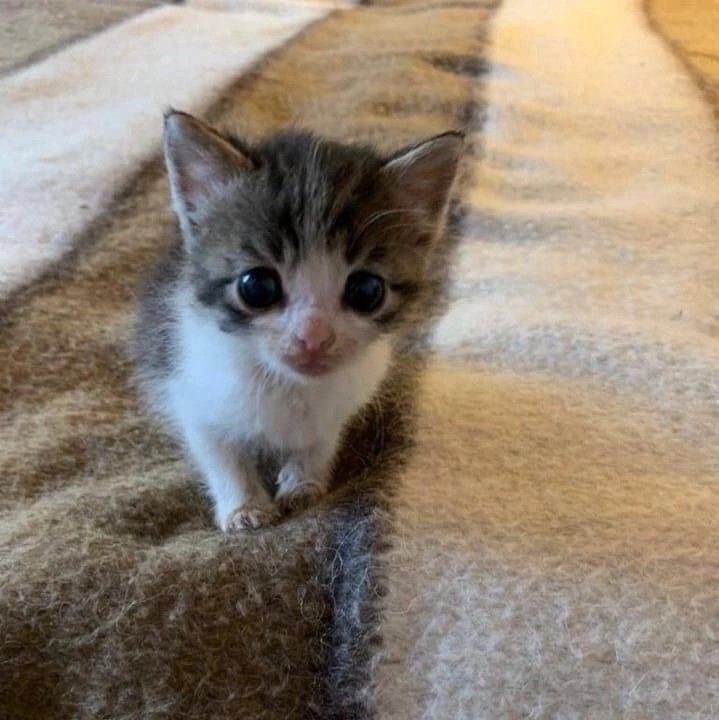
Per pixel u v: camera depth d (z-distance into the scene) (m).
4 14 0.46
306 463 0.22
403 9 0.53
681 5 0.51
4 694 0.17
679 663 0.17
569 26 0.47
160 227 0.30
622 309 0.27
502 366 0.25
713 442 0.22
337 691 0.17
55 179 0.32
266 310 0.20
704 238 0.30
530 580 0.18
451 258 0.30
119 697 0.17
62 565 0.18
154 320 0.23
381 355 0.22
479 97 0.39
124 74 0.40
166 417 0.23
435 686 0.17
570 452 0.22
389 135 0.36
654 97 0.39
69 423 0.24
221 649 0.18
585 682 0.17
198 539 0.20
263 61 0.42
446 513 0.19
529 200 0.33
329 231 0.19
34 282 0.27
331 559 0.19
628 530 0.19
